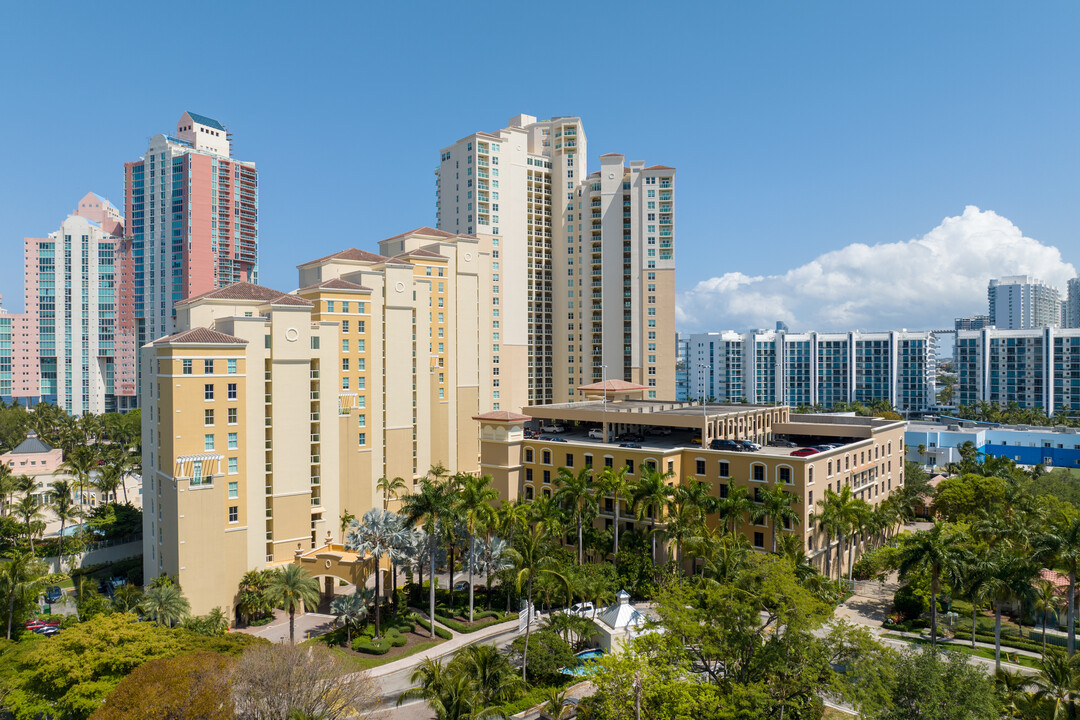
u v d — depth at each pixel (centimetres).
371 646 7194
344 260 11819
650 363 17225
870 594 8769
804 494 8588
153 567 8962
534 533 7394
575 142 18000
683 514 8319
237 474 8525
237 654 5600
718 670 5059
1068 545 6181
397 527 7675
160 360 8469
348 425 10625
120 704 4272
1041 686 5041
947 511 10981
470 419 13350
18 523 11450
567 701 5741
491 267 16350
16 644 7094
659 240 17225
